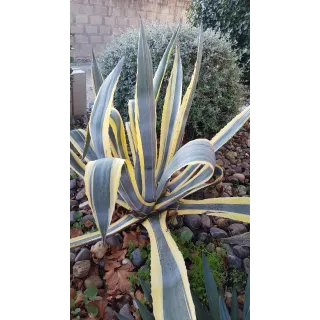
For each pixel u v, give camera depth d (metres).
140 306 0.66
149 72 0.72
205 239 0.83
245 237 0.83
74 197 0.89
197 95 0.90
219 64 0.88
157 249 0.71
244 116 0.87
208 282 0.68
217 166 0.87
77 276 0.77
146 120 0.75
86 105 0.88
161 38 0.88
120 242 0.83
